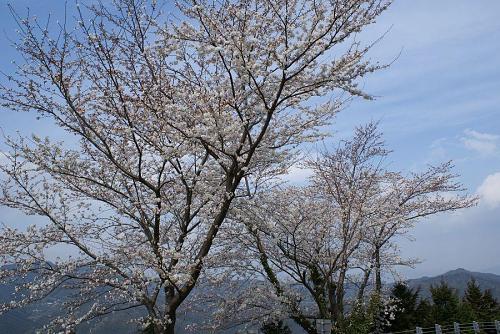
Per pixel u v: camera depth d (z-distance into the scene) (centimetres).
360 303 1367
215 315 1227
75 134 942
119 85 903
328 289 1276
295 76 838
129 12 902
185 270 810
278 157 965
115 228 969
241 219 1018
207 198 895
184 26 899
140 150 885
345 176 1420
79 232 916
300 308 1309
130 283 828
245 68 799
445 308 1959
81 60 891
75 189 951
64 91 869
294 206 1258
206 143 841
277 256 1284
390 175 1675
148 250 876
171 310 830
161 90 895
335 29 782
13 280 834
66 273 841
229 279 1228
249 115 881
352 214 1286
